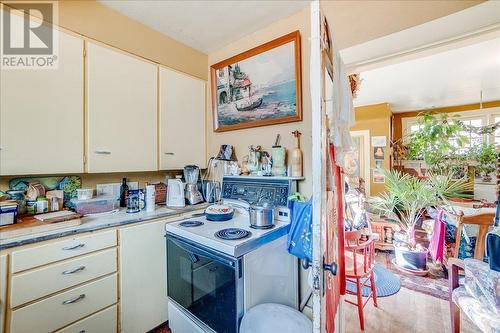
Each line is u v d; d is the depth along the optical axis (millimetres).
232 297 1158
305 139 1672
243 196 1812
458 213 2277
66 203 1601
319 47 833
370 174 4445
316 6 837
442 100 4137
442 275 2441
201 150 2246
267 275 1346
